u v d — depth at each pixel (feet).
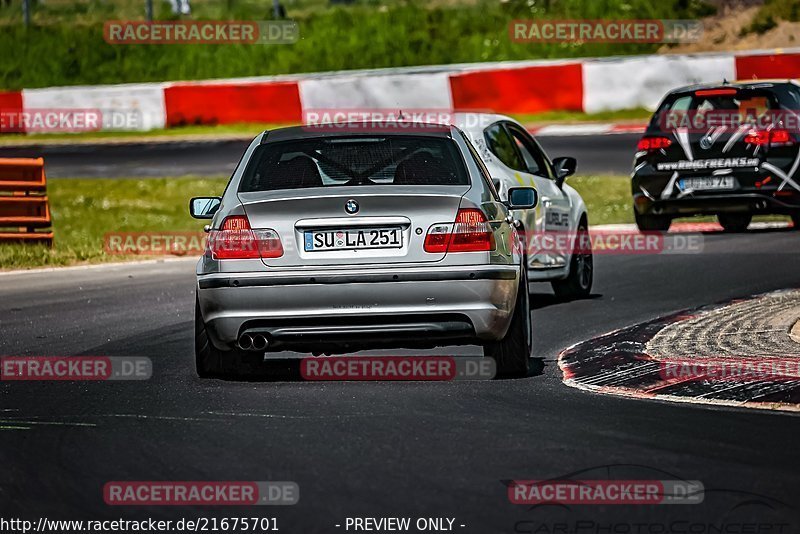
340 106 390.63
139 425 78.79
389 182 92.38
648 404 81.71
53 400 88.48
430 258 88.12
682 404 81.35
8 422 80.89
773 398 81.82
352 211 88.17
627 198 249.55
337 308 87.81
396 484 62.90
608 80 383.86
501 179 120.67
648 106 383.65
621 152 317.63
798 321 112.98
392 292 87.40
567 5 482.28
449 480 63.46
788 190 185.98
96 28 503.61
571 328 117.60
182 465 68.03
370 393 87.51
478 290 87.81
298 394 87.81
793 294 132.05
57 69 484.74
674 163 190.90
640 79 383.45
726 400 81.87
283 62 476.54
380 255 88.17
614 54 460.14
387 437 73.36
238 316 88.69
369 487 62.44
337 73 442.09
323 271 87.81
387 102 386.32
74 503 61.31
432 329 88.07
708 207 189.37
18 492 63.46
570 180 272.31
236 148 356.79
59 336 120.06
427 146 95.91
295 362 101.65
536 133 355.97
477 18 488.85
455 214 88.63
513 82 384.27
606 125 366.22
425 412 80.43
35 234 209.05
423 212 88.38
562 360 99.86
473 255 88.22
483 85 383.65
